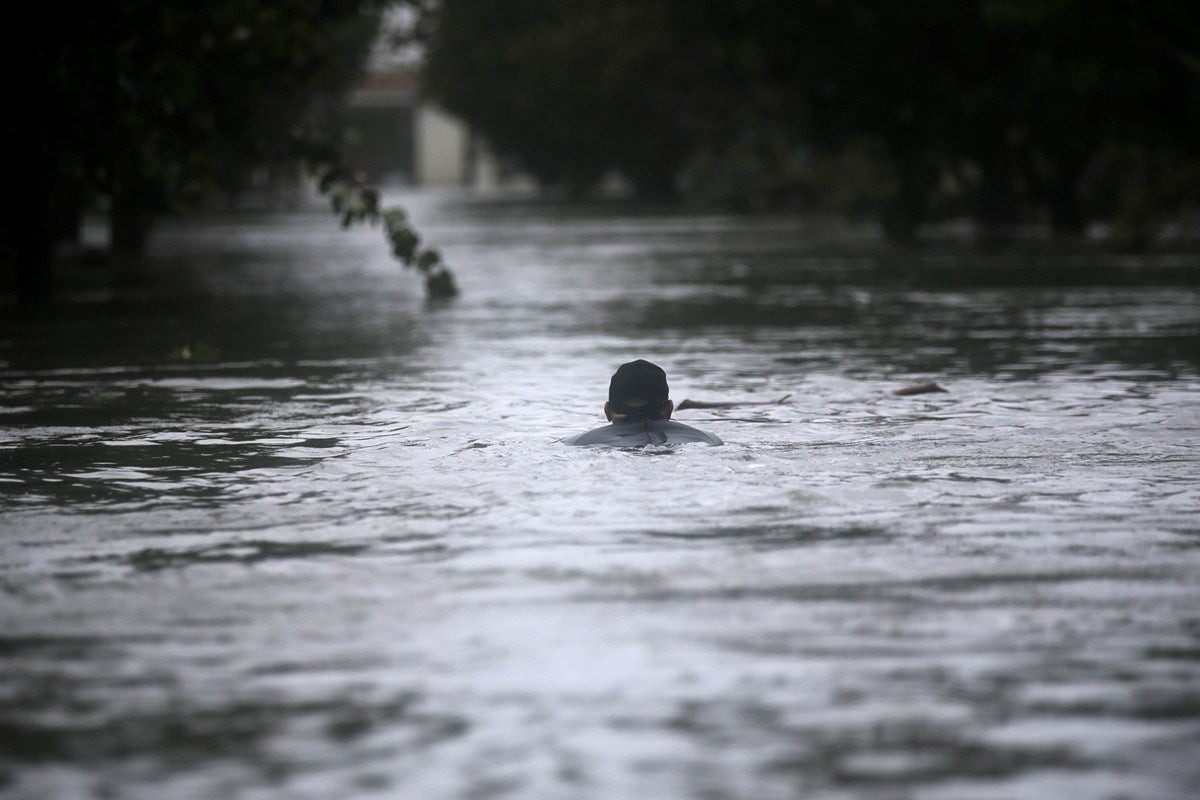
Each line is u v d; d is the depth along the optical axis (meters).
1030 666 14.85
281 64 68.56
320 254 119.06
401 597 17.58
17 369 43.22
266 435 30.31
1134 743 12.88
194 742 13.02
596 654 15.30
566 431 30.34
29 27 61.62
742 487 24.12
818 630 16.06
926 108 130.88
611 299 69.56
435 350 47.72
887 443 28.56
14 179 68.06
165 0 63.53
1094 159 158.12
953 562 19.11
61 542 20.62
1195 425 30.77
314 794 11.95
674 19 141.50
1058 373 39.69
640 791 11.97
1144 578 18.28
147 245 133.88
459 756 12.67
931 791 11.94
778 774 12.27
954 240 127.94
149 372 42.25
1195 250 108.19
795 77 136.88
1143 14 109.88
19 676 14.77
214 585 18.20
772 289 74.94
